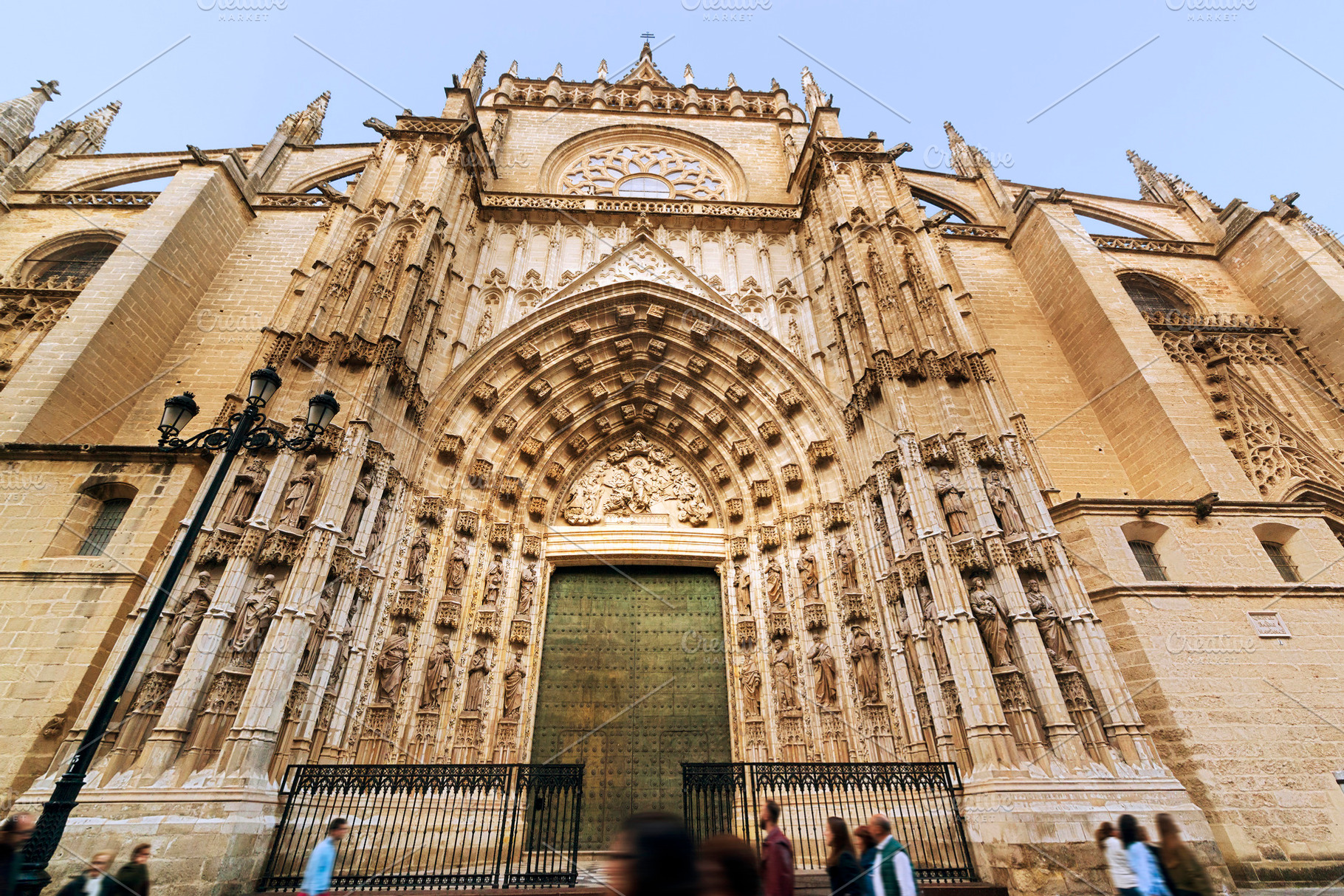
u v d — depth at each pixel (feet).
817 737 54.85
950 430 55.57
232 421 36.94
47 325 75.72
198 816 36.01
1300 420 78.02
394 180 72.08
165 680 41.27
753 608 63.87
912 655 51.67
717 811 53.67
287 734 42.27
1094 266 80.02
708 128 108.17
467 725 54.39
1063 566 48.75
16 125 94.12
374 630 51.88
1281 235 89.45
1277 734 45.27
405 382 59.11
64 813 24.73
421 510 59.47
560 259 80.94
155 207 74.64
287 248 83.92
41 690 43.65
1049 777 40.83
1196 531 55.06
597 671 63.41
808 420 68.85
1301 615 50.34
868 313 64.44
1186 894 25.62
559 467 72.79
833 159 79.97
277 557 45.62
